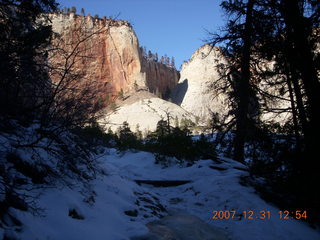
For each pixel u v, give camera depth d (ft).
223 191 25.68
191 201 26.14
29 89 15.39
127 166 43.52
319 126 20.48
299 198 21.34
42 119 15.37
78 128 16.79
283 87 29.07
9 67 13.64
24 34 16.38
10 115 15.62
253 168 25.98
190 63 546.26
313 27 22.66
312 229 19.98
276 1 24.30
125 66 426.51
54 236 11.39
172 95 541.75
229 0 35.04
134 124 325.83
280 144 22.98
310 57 21.88
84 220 14.10
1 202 10.86
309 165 20.16
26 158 14.67
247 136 27.58
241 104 36.40
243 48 35.37
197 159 41.22
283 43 23.97
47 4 20.16
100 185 19.85
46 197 13.69
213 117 41.34
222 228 19.54
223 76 40.98
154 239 14.39
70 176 17.24
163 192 30.55
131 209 18.11
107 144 27.73
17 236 9.95
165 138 43.86
